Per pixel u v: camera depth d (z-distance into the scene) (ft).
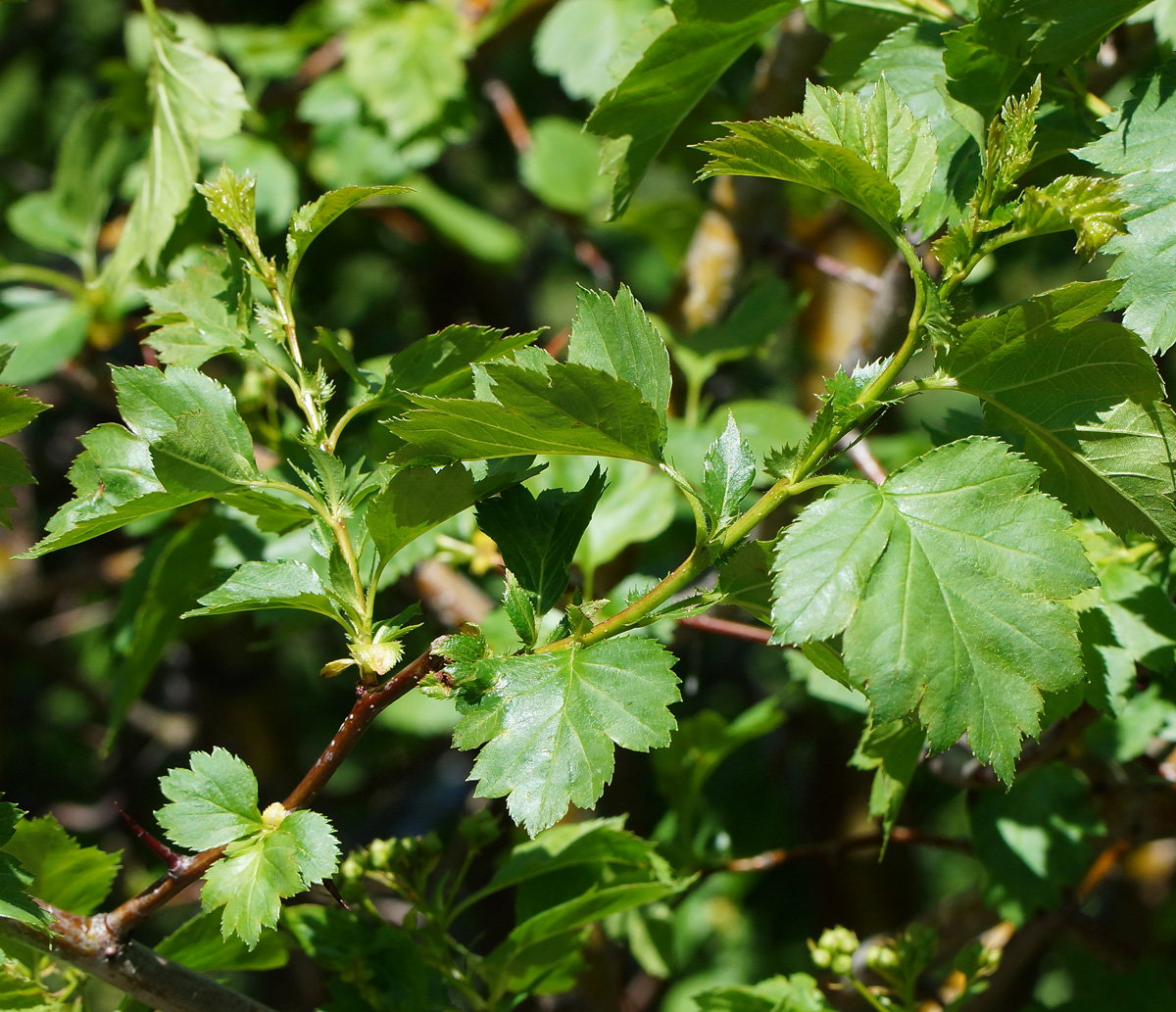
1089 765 3.62
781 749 5.97
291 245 3.13
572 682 3.02
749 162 3.05
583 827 3.42
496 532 3.11
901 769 3.25
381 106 5.09
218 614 3.05
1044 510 3.00
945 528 3.00
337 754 3.06
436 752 6.34
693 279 5.08
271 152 4.90
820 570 2.99
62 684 7.30
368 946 3.35
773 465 3.05
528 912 3.43
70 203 4.64
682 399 5.05
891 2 3.31
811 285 5.85
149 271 3.74
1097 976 3.76
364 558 3.42
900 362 3.04
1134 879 5.85
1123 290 3.10
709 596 3.06
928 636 2.98
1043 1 3.16
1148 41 3.49
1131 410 3.04
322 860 3.02
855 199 3.04
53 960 3.26
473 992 3.38
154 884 3.07
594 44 5.16
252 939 3.01
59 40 7.49
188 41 3.56
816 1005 3.42
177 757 6.95
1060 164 3.31
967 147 3.22
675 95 3.32
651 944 3.95
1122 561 3.34
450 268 6.60
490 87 6.03
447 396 3.18
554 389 3.01
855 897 5.77
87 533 3.06
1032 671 2.98
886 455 4.49
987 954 3.46
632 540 3.66
